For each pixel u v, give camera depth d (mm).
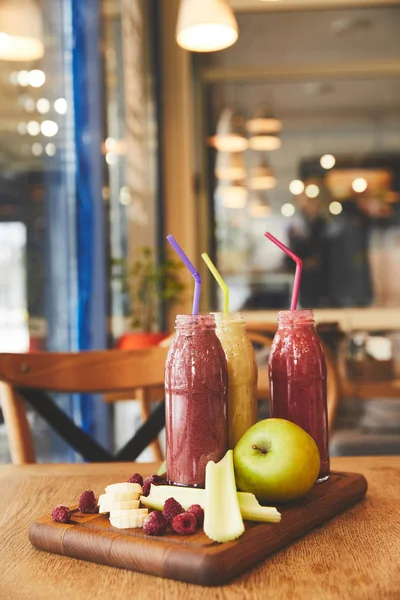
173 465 837
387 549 705
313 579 626
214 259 5621
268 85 5664
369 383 2688
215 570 615
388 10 5297
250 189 5719
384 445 2975
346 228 5746
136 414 3324
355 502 886
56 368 1398
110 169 3254
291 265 5699
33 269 2793
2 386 1347
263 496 779
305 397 905
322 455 903
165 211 5051
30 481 1042
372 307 5680
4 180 2752
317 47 5441
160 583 630
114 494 758
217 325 919
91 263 2951
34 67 2805
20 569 674
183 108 5062
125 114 3883
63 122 2885
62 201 2885
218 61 5492
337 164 5754
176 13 5031
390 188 5734
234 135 5633
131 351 1479
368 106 5703
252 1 5281
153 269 4527
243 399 903
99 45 2973
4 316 2699
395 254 5727
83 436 1385
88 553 690
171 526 701
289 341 924
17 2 2535
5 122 2770
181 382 830
